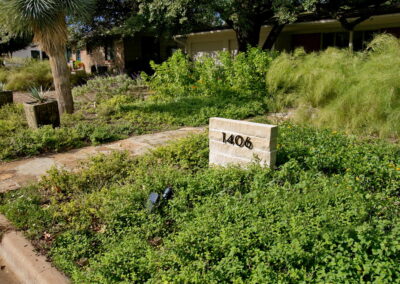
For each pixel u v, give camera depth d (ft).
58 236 10.52
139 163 15.92
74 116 27.32
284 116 25.91
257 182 11.94
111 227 10.71
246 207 10.18
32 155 19.52
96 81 46.80
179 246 8.50
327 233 8.07
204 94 34.45
